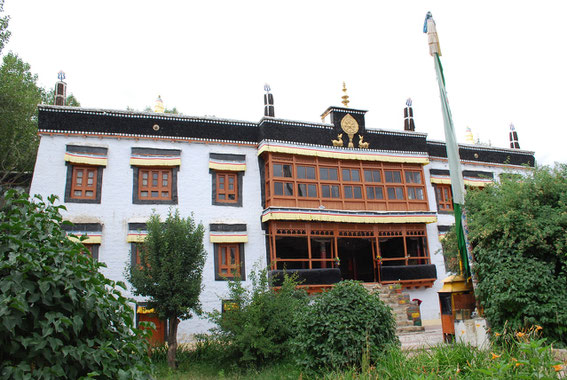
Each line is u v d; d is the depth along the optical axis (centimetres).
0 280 411
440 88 1273
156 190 1934
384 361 860
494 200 1246
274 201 2005
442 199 2481
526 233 1073
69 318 437
